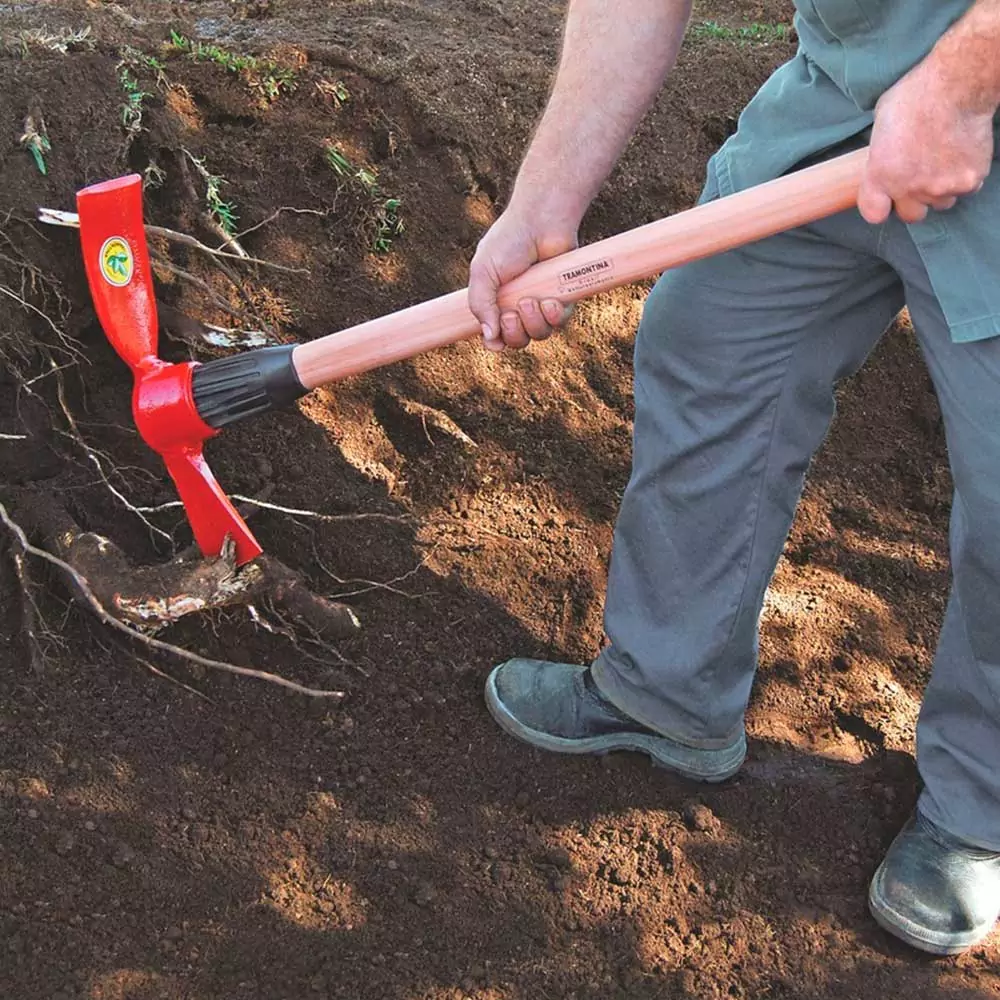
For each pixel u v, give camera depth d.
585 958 1.78
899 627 2.37
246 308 2.38
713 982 1.78
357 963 1.72
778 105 1.57
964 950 1.83
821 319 1.65
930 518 2.64
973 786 1.81
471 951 1.76
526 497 2.42
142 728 1.90
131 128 2.33
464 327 1.62
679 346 1.70
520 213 1.60
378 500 2.32
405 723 2.03
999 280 1.41
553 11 3.30
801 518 2.55
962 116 1.27
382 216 2.54
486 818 1.92
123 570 1.91
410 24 3.06
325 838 1.85
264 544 2.19
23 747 1.82
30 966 1.62
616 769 2.02
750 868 1.92
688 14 1.58
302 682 2.05
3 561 1.97
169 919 1.71
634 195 2.83
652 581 1.86
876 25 1.39
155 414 1.67
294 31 2.85
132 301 1.69
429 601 2.20
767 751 2.10
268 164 2.50
